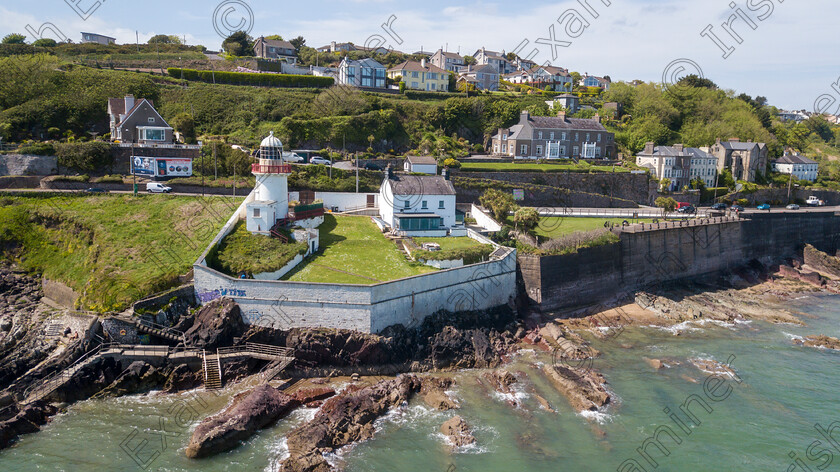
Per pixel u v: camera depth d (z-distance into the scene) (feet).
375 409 129.49
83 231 183.11
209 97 326.44
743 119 454.40
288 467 107.96
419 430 125.49
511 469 112.57
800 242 293.64
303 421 126.72
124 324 141.28
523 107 406.21
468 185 278.05
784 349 175.32
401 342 153.38
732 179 378.12
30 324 152.15
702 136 424.46
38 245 183.73
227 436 115.75
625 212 278.05
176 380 136.87
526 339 173.78
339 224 217.56
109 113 280.10
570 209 279.08
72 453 113.70
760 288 246.88
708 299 220.84
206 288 149.89
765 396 143.95
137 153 241.35
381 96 380.58
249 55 473.26
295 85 372.58
